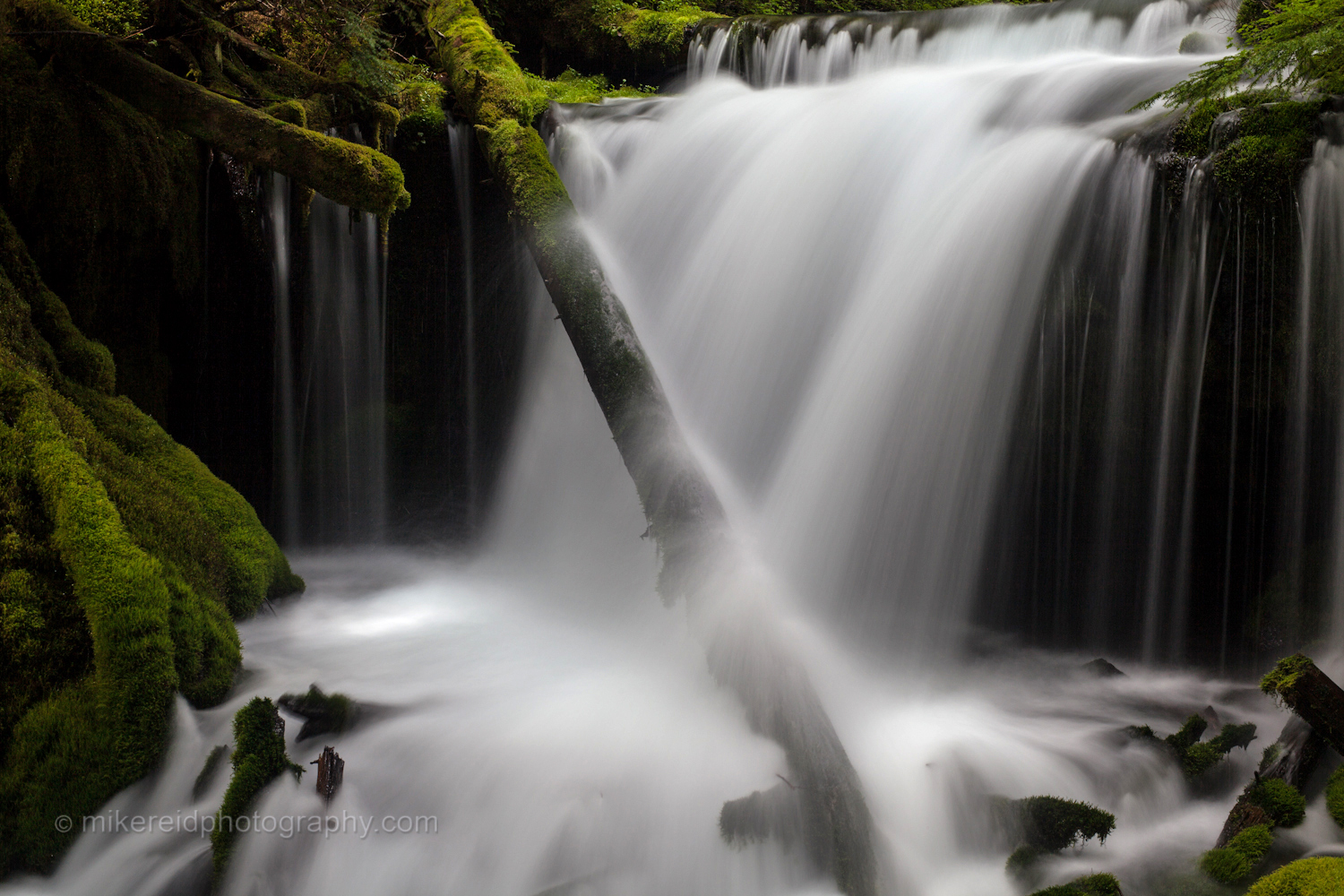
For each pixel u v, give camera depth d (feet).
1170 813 13.75
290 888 12.21
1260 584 18.29
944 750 14.85
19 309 18.10
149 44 22.48
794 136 25.12
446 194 28.76
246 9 25.52
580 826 12.93
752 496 21.67
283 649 19.08
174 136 22.62
